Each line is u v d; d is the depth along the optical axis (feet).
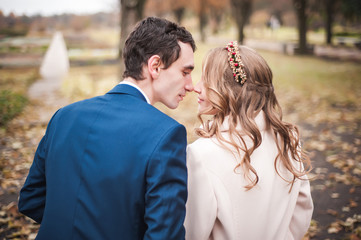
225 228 4.04
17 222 10.63
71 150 3.68
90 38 135.95
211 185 4.05
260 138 4.15
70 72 46.96
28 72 47.44
